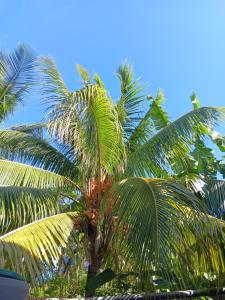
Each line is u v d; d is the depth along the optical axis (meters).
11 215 6.16
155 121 9.36
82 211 7.05
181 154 7.61
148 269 4.82
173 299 5.44
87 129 7.05
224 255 5.71
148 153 7.45
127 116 9.34
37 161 8.61
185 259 5.17
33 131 9.88
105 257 6.41
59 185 7.50
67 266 6.22
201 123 7.35
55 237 5.61
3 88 11.55
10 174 7.38
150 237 4.89
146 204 5.24
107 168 7.30
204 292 5.70
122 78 9.70
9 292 1.51
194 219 5.25
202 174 7.98
